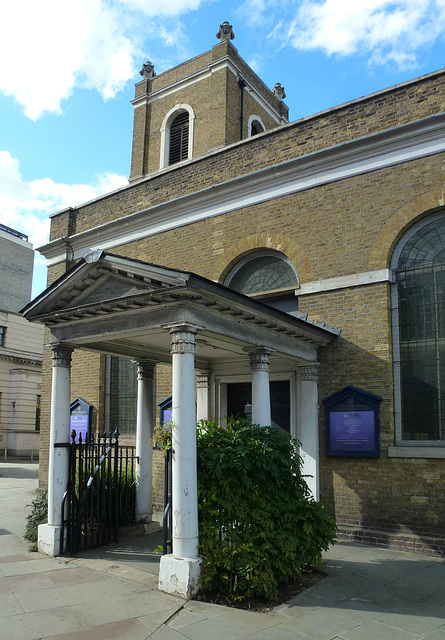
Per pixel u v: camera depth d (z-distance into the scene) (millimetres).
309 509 7051
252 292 11477
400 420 9133
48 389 15117
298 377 10070
